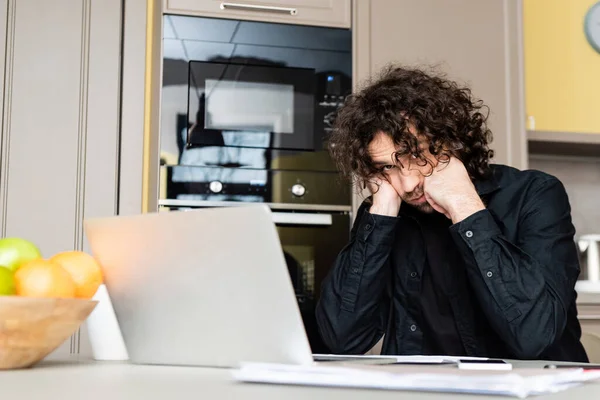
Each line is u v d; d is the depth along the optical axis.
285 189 2.63
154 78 2.58
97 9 2.56
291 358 0.89
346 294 1.65
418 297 1.74
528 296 1.41
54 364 1.08
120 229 1.02
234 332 0.94
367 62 2.73
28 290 0.97
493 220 1.47
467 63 2.81
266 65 2.66
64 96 2.52
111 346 1.17
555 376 0.75
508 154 2.81
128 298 1.06
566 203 1.65
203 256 0.93
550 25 3.29
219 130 2.60
